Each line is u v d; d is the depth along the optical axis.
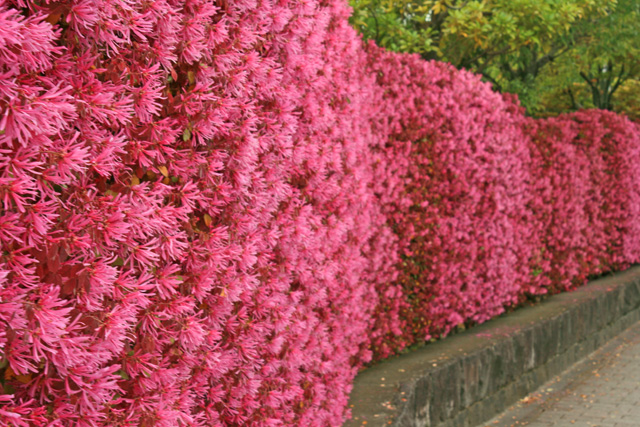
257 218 3.11
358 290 5.01
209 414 2.75
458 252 7.46
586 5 12.16
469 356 6.30
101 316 1.92
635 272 13.51
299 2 3.35
